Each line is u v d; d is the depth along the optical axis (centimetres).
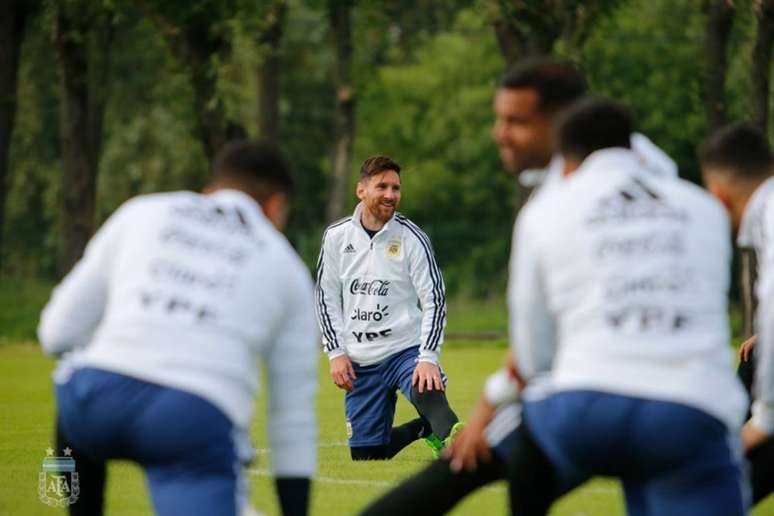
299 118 17662
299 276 1808
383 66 17888
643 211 1653
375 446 3481
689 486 1620
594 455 1630
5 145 9462
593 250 1630
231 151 1886
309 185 18200
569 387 1614
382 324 3422
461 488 1833
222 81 8981
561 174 1783
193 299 1716
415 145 18100
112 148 15350
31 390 6147
